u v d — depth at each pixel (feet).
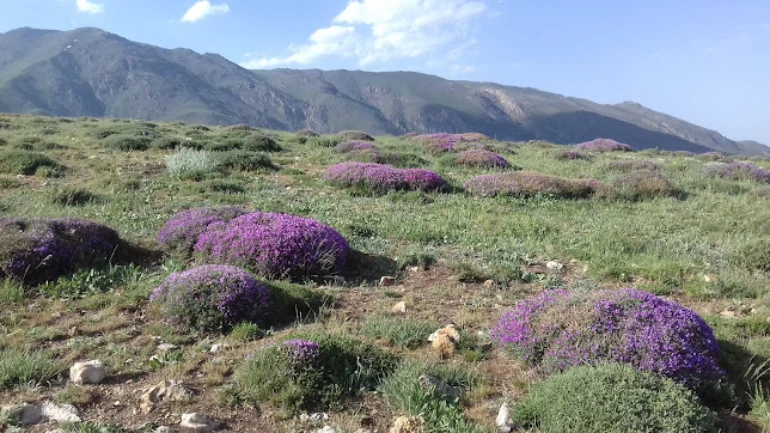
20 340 18.83
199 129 110.22
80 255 26.14
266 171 58.13
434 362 17.76
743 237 35.35
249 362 16.31
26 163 52.49
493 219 39.81
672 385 14.43
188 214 31.81
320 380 15.65
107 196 42.52
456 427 13.83
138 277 25.88
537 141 128.98
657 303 18.42
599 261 29.50
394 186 50.03
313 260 26.48
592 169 70.74
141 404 14.69
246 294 20.84
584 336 16.96
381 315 21.95
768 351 18.48
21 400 14.87
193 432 13.52
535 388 15.47
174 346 18.76
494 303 23.98
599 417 13.16
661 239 34.94
